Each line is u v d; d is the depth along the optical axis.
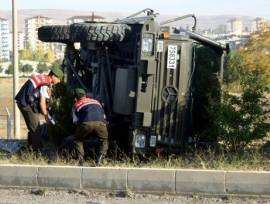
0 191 12.57
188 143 16.56
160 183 12.27
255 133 16.06
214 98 17.00
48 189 12.59
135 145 15.64
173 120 15.90
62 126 18.03
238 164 13.66
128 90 15.80
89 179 12.48
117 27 16.88
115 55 17.50
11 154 16.14
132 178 12.35
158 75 15.71
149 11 19.53
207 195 12.16
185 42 15.83
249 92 16.16
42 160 14.76
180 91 15.85
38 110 15.95
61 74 15.95
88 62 19.55
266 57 60.84
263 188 12.04
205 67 17.03
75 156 15.26
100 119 14.71
